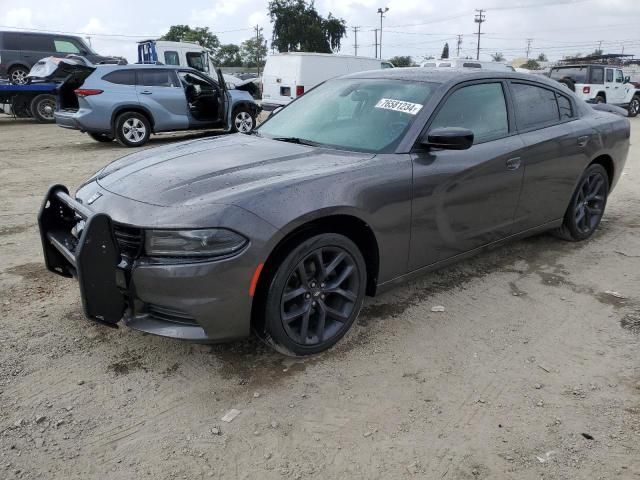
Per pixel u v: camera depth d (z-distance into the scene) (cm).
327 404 275
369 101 388
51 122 1652
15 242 500
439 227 361
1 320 349
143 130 1159
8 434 249
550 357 321
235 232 265
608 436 255
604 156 507
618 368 311
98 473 229
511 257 480
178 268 264
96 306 270
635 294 407
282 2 6066
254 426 259
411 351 325
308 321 306
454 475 231
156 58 1928
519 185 414
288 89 1773
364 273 329
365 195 311
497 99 409
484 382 296
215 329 274
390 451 244
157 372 299
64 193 335
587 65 1923
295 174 303
